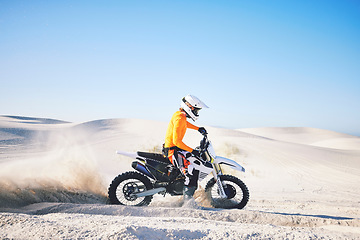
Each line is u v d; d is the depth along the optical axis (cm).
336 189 991
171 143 521
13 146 1925
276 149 2025
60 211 412
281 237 289
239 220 424
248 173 1294
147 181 513
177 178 519
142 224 301
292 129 8456
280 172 1348
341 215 523
